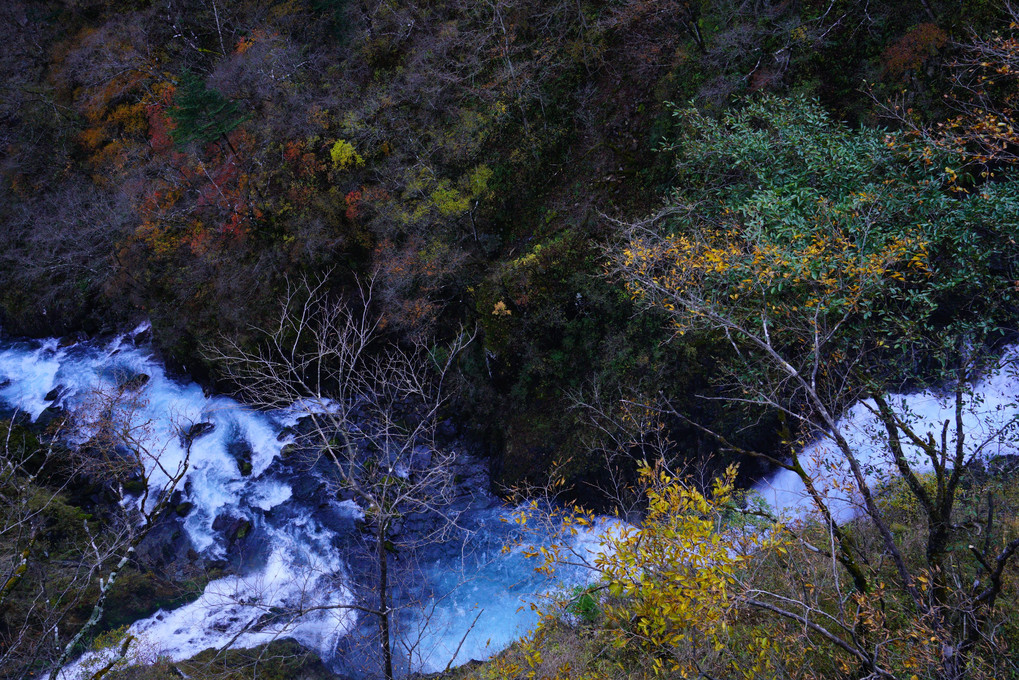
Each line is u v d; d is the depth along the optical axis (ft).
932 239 29.94
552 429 47.01
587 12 52.37
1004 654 20.29
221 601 42.45
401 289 52.16
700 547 19.49
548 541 43.11
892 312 31.37
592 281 46.21
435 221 52.54
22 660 35.78
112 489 47.32
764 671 21.94
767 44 42.16
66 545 44.88
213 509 49.29
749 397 37.99
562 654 28.81
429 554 44.47
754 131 38.50
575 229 48.37
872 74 38.88
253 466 51.52
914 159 31.37
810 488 21.35
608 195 48.42
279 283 55.77
